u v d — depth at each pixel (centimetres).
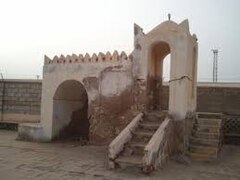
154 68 1561
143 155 1127
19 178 985
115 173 1052
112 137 1523
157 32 1426
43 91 1741
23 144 1599
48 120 1709
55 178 990
